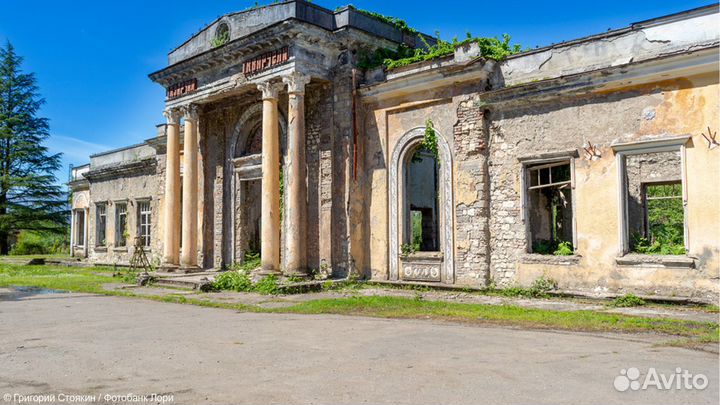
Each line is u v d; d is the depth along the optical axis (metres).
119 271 24.50
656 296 11.84
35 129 43.50
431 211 21.22
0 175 41.62
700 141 11.63
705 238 11.49
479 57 14.88
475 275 15.01
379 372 6.26
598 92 13.09
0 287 18.39
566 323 9.62
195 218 21.25
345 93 17.95
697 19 11.87
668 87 12.09
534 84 13.84
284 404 5.09
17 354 7.59
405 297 13.88
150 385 5.85
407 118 17.05
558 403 5.04
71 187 37.50
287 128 19.53
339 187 17.98
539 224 15.10
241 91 19.80
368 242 17.73
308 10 17.72
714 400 5.12
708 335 8.28
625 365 6.45
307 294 15.09
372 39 18.53
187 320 10.76
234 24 19.56
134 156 31.22
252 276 17.72
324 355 7.22
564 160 13.80
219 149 22.20
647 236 16.59
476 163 15.12
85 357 7.32
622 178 12.70
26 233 51.09
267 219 17.67
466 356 7.05
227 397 5.35
